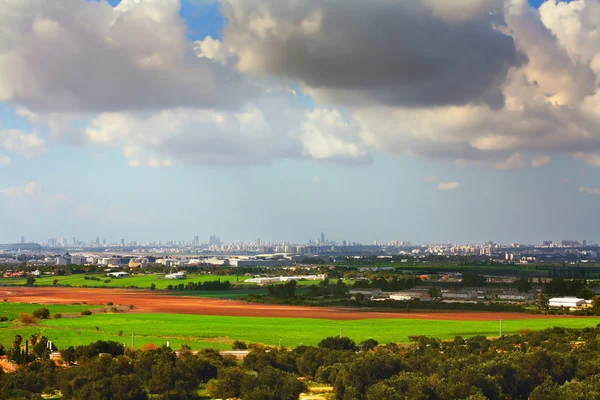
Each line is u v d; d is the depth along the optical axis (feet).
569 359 456.04
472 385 401.29
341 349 589.32
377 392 393.29
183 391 433.48
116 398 409.69
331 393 438.81
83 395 413.80
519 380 426.51
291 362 516.32
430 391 398.62
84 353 540.93
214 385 449.48
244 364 513.04
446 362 457.27
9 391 437.99
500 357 473.26
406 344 627.87
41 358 552.41
